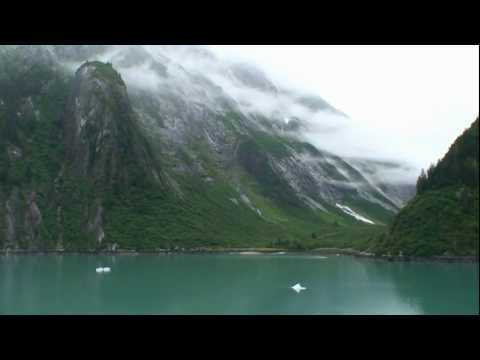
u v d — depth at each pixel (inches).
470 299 5526.6
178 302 5315.0
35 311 4773.6
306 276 7391.7
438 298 5575.8
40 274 7372.1
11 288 6013.8
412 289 6166.3
